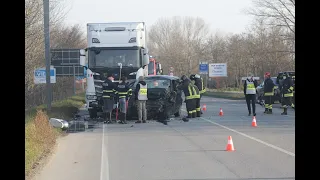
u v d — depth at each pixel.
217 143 14.96
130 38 22.86
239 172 10.41
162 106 22.27
